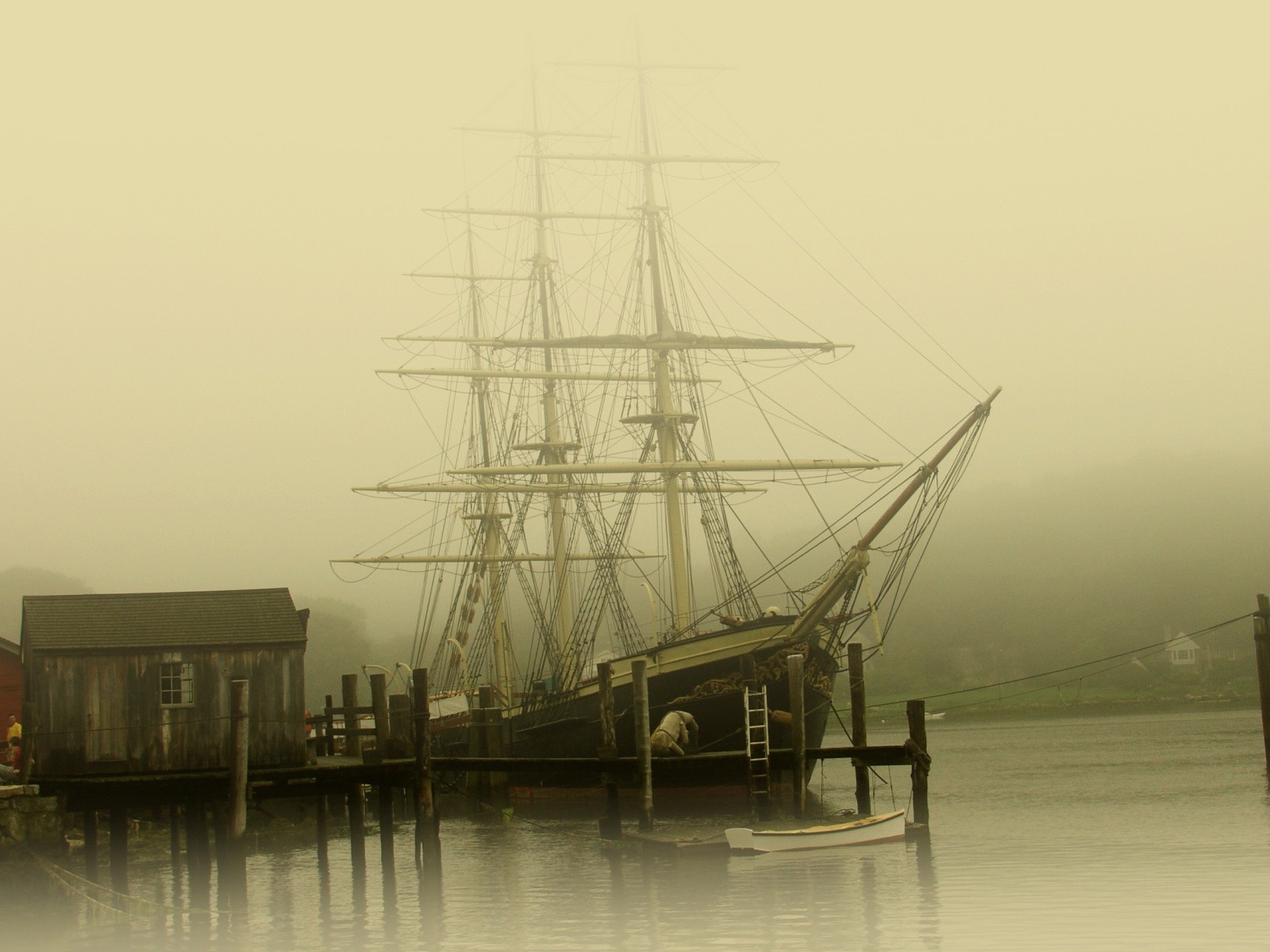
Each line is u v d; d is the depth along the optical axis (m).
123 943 44.00
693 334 99.25
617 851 61.47
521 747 93.62
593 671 93.12
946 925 42.03
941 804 80.62
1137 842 58.41
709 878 52.56
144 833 80.19
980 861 54.31
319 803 61.16
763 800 63.81
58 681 50.03
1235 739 125.56
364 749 55.81
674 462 97.12
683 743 74.38
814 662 79.25
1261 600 76.06
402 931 45.75
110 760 50.03
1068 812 71.56
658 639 97.62
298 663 52.66
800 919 44.03
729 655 79.25
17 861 43.72
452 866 62.09
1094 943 38.69
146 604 53.34
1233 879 47.84
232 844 47.38
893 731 190.38
